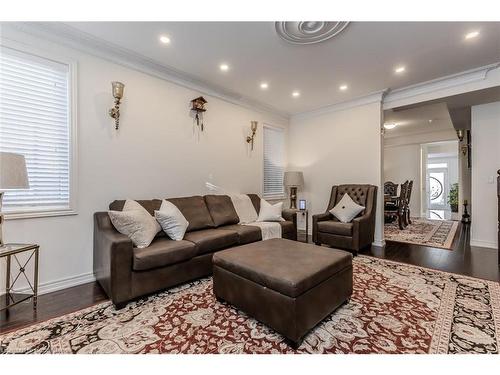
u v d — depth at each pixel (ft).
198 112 12.53
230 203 12.71
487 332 5.74
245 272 6.30
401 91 13.47
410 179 26.02
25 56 7.70
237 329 5.95
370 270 9.85
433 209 33.65
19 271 7.61
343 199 13.93
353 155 15.19
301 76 11.68
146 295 7.69
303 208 16.31
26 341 5.48
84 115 8.82
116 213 7.84
